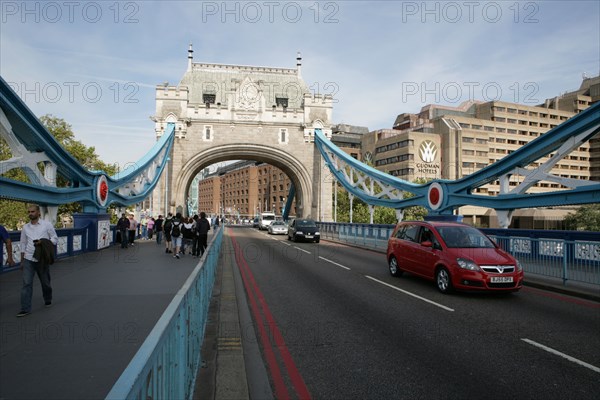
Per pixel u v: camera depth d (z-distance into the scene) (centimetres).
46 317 624
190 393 381
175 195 4175
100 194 1803
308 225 2755
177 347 302
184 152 4222
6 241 620
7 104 1075
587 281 941
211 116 4306
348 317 719
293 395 414
